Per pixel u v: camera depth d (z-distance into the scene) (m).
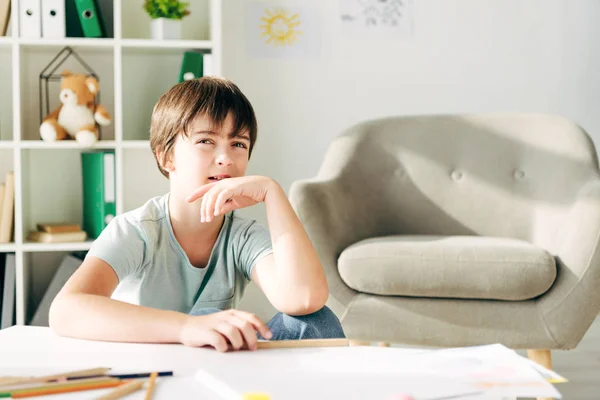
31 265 2.71
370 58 3.14
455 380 0.63
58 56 2.73
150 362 0.76
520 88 3.25
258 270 1.18
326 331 1.01
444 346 1.89
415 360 0.73
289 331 1.00
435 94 3.20
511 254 1.86
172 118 1.13
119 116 2.51
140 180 2.87
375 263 1.91
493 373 0.65
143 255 1.19
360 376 0.66
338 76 3.11
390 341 1.93
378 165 2.45
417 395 0.59
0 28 2.51
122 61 2.83
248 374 0.66
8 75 2.73
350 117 3.13
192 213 1.20
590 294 1.82
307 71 3.08
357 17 3.12
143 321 0.86
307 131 3.10
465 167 2.45
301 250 1.03
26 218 2.61
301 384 0.63
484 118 2.51
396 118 2.55
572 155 2.29
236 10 3.01
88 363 0.75
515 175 2.42
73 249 2.46
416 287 1.88
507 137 2.45
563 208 2.18
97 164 2.52
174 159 1.17
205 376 0.66
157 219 1.22
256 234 1.24
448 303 1.89
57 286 2.49
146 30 2.88
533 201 2.35
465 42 3.21
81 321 0.89
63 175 2.78
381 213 2.42
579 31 3.28
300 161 3.10
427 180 2.45
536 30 3.25
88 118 2.52
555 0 3.25
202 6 2.92
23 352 0.81
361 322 1.94
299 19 3.07
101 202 2.50
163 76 2.87
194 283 1.25
